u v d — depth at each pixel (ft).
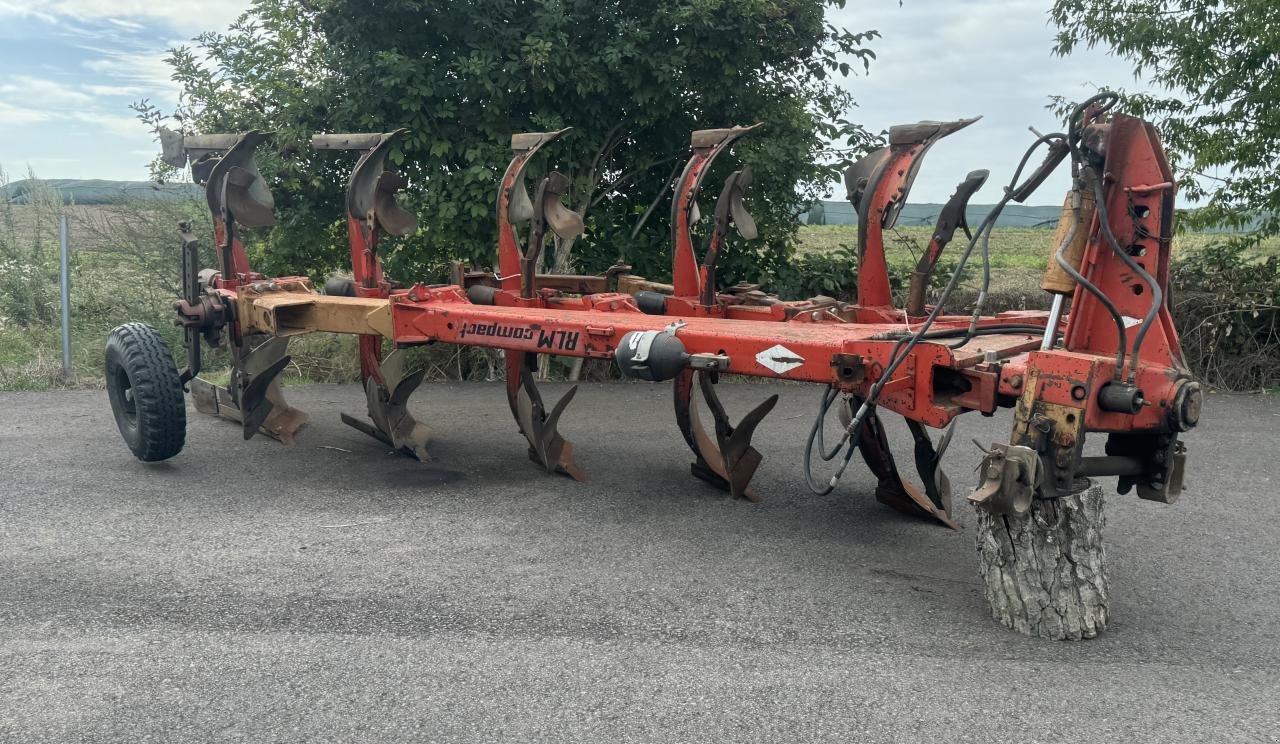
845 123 34.83
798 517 17.72
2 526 16.74
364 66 30.55
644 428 24.80
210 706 10.73
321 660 11.82
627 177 34.06
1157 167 11.68
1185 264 33.37
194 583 14.24
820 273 34.40
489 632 12.64
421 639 12.42
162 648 12.13
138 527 16.76
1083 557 12.57
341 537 16.37
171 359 20.16
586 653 12.05
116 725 10.34
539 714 10.58
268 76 32.55
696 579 14.60
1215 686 11.28
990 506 11.91
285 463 21.12
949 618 13.21
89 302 36.60
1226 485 19.85
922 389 13.74
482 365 32.42
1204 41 31.83
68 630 12.62
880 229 17.42
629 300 19.56
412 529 16.83
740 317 19.11
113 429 24.13
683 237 20.13
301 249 33.68
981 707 10.76
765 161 32.17
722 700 10.89
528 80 31.45
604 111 32.83
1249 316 31.63
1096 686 11.27
